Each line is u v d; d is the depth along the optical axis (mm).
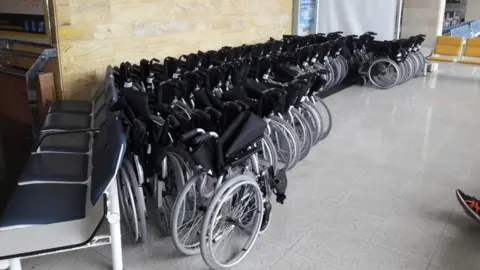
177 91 3309
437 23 7871
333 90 6672
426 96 6332
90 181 2426
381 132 4723
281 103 2883
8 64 4406
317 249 2559
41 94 3754
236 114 2287
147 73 3783
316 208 3047
